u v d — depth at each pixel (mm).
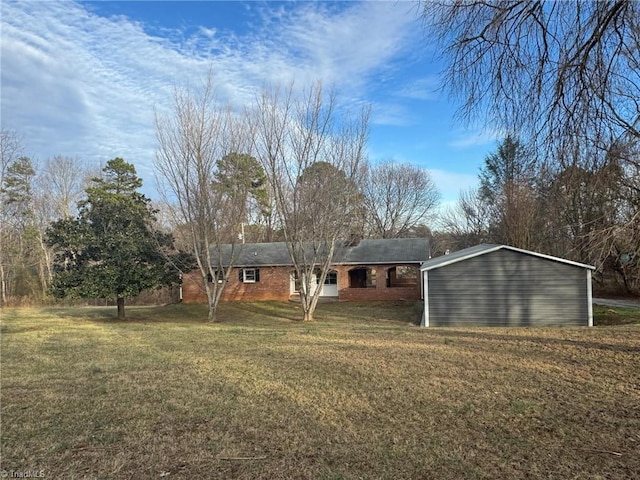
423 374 7668
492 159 32312
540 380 7172
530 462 4133
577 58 6086
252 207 21859
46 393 6855
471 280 16250
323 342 11734
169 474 3984
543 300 15742
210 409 5898
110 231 19141
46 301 32062
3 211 36156
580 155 6645
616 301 24312
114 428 5219
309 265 20422
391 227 47531
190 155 19125
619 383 6926
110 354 10453
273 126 19094
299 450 4484
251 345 11398
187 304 26969
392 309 22688
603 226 7750
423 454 4336
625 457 4223
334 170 19312
